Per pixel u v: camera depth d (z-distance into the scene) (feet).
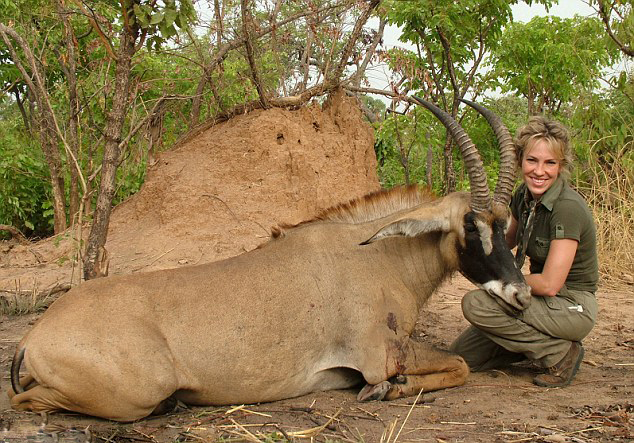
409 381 9.41
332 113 18.24
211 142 17.44
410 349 9.44
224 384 8.73
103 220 12.14
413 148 23.27
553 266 9.47
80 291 8.63
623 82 20.90
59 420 8.40
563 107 26.08
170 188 16.60
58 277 15.55
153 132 19.33
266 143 16.89
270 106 17.69
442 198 9.99
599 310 13.91
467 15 17.97
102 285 8.68
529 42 21.93
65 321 8.24
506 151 9.60
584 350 10.94
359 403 9.12
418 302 10.03
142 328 8.31
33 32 20.13
